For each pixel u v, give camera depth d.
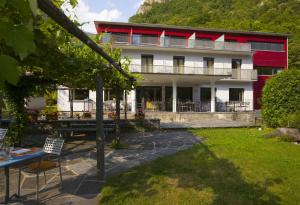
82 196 4.62
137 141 10.37
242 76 26.02
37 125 11.53
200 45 24.77
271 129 13.38
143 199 4.47
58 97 21.95
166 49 23.58
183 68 23.36
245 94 26.81
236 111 23.61
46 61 3.71
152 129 13.80
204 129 14.50
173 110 21.34
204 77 21.22
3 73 0.86
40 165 4.63
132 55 23.22
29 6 0.90
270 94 13.91
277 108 13.51
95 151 8.38
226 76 21.08
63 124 11.84
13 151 4.52
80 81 7.78
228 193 4.78
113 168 6.44
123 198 4.50
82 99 22.25
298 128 10.84
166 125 15.84
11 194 4.67
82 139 10.58
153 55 23.75
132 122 13.45
